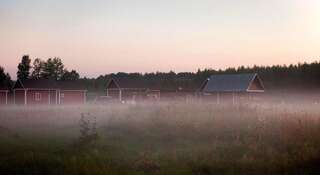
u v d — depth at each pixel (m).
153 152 14.05
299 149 12.53
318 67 96.25
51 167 11.45
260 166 11.07
